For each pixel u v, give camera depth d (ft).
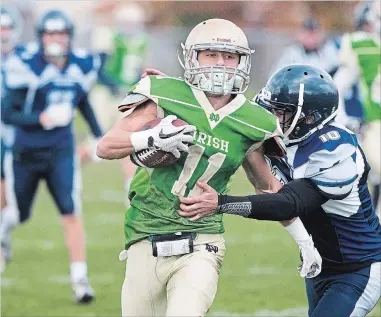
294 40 201.57
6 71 70.90
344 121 84.48
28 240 90.02
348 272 43.39
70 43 72.43
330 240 43.42
